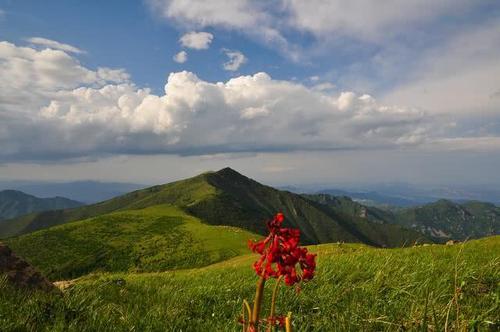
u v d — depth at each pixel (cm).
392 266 1201
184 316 827
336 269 1277
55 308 809
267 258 296
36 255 12225
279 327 609
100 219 14938
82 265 11481
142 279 1698
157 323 750
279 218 299
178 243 11794
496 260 1039
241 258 4547
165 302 1018
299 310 910
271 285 1198
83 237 13350
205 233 12038
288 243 294
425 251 1808
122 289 1241
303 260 295
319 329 694
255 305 319
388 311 775
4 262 1045
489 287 880
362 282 1084
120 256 11806
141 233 13400
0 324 686
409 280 973
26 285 1034
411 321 669
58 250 12531
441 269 1131
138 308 890
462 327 576
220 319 881
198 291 1154
